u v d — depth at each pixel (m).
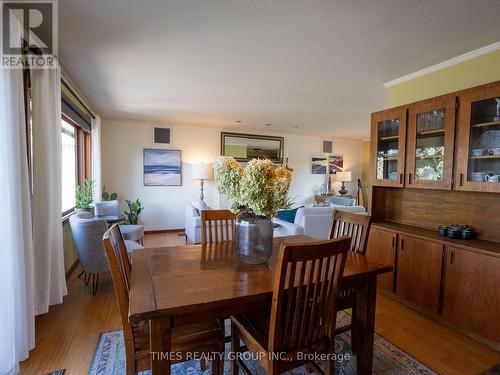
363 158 8.05
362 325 1.68
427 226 2.84
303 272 1.20
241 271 1.54
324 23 1.96
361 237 2.02
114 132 5.49
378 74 2.95
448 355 1.97
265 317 1.54
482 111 2.18
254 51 2.43
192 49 2.40
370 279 1.64
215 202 6.27
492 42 2.22
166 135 5.84
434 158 2.51
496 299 1.97
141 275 1.46
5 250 1.54
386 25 1.98
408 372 1.80
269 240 1.68
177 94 3.77
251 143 6.67
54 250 2.33
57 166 2.37
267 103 4.20
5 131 1.55
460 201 2.56
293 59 2.59
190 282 1.37
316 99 3.96
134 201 5.66
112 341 2.07
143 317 1.07
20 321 1.72
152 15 1.89
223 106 4.39
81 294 2.87
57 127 2.38
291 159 7.18
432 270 2.40
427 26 1.98
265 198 1.57
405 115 2.71
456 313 2.22
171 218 5.95
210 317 1.27
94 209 4.16
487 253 2.02
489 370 1.83
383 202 3.22
